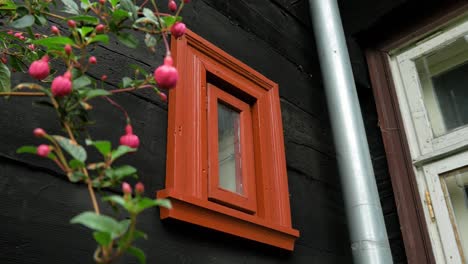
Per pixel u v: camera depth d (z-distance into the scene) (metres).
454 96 1.93
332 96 1.73
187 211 1.18
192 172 1.28
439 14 2.00
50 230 0.96
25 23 0.83
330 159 1.91
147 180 1.19
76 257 0.97
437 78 2.00
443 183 1.80
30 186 0.96
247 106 1.63
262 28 1.91
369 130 2.08
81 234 1.00
